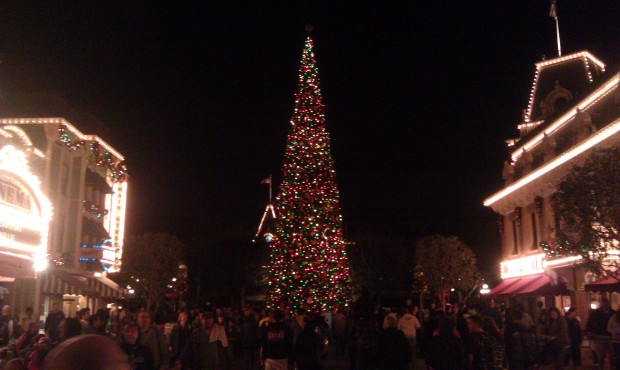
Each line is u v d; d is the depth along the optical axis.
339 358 26.09
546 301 33.72
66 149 34.31
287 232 31.00
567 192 18.77
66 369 2.31
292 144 32.06
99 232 38.59
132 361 8.94
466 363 12.70
